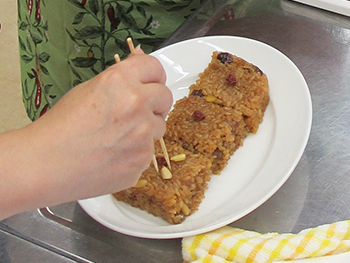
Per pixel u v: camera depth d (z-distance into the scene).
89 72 0.73
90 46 0.69
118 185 0.35
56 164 0.32
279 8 0.63
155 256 0.42
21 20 0.77
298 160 0.45
